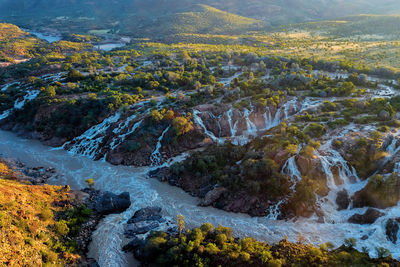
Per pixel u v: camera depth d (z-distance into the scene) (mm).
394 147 79250
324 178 73625
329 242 60750
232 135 108812
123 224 68938
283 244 58875
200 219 69750
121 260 59125
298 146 83188
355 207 68750
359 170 74750
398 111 100125
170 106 115812
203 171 84250
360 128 89562
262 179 75562
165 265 55250
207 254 55688
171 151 100250
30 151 108062
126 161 97750
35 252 54562
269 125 111375
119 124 111312
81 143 110000
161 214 71875
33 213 63719
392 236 59031
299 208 69000
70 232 64562
